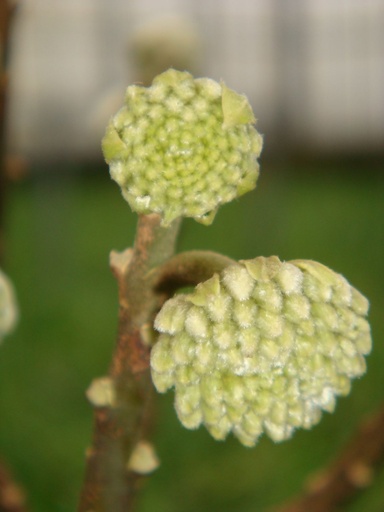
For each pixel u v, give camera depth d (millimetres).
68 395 471
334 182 1105
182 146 161
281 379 162
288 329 162
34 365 501
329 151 1224
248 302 161
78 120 1127
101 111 361
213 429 162
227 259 165
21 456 405
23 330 553
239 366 160
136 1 1156
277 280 163
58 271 690
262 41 1177
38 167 892
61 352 523
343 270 704
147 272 166
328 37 1211
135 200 162
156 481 380
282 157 852
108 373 174
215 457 397
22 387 474
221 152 162
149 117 162
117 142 161
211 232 811
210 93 164
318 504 243
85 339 547
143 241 165
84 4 1142
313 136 1216
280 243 770
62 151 1112
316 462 396
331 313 164
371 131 1235
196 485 378
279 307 162
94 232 856
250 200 769
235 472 387
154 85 165
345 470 240
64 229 785
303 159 1177
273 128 1057
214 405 161
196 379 162
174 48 326
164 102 163
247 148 164
